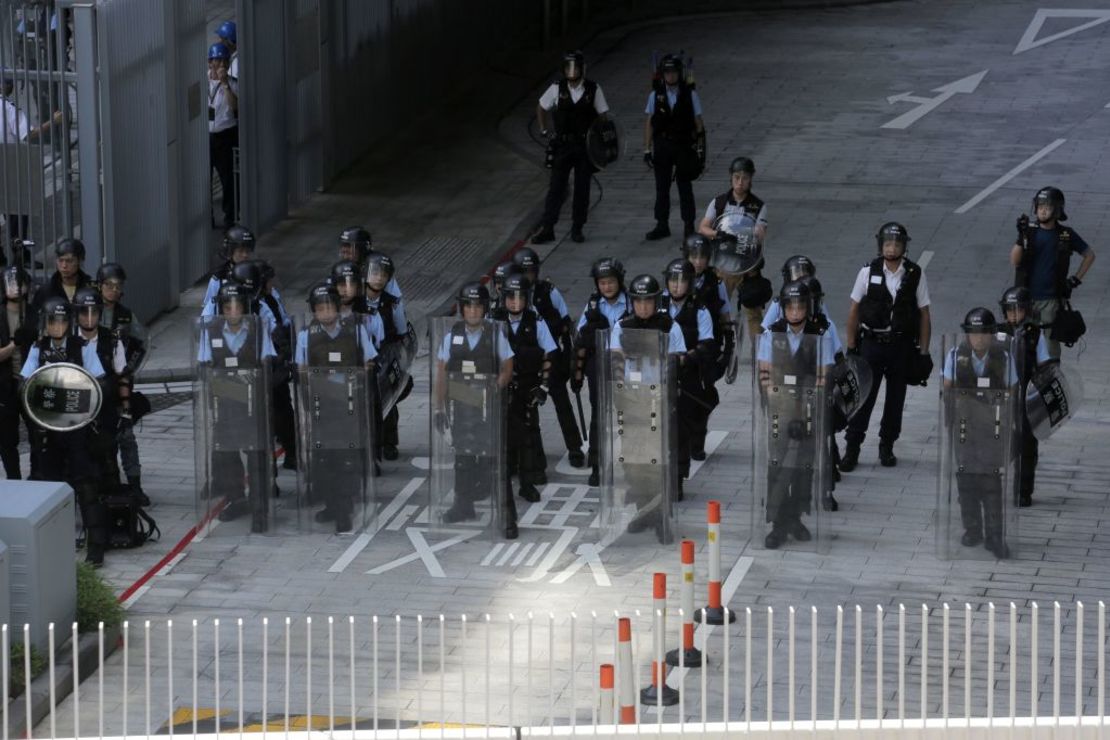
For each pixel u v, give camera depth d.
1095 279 66.69
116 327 46.88
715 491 49.47
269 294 50.06
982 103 88.31
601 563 44.84
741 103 88.44
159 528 47.34
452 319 45.94
